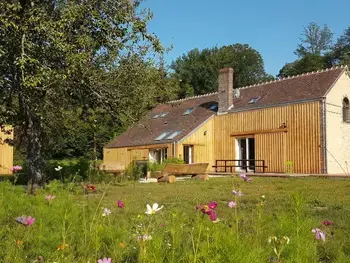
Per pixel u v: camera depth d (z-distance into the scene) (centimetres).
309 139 2300
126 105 1374
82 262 282
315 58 6141
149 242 261
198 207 308
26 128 1210
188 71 6078
